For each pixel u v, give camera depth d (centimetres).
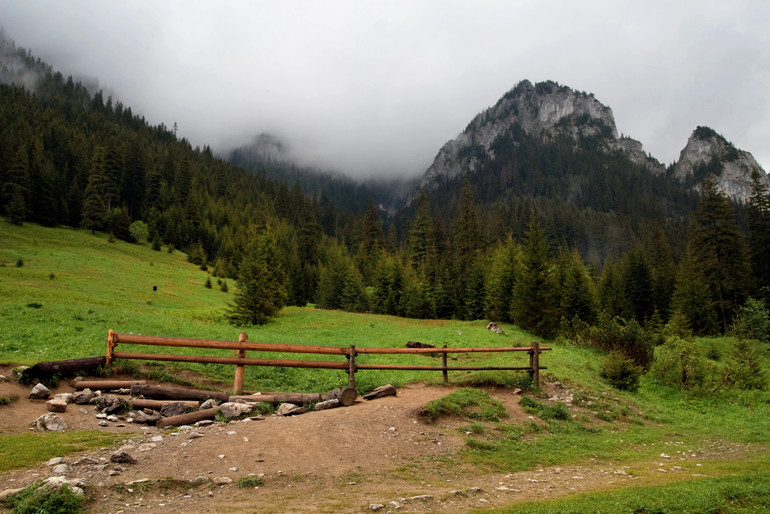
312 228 10412
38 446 734
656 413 1648
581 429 1288
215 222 13150
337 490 699
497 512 620
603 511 617
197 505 600
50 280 4666
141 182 11894
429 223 9150
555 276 4350
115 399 992
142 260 8106
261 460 767
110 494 602
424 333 3216
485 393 1389
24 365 1123
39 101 17938
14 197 8094
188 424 962
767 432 1461
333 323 4159
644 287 6259
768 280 5497
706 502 663
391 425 1022
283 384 1393
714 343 3891
